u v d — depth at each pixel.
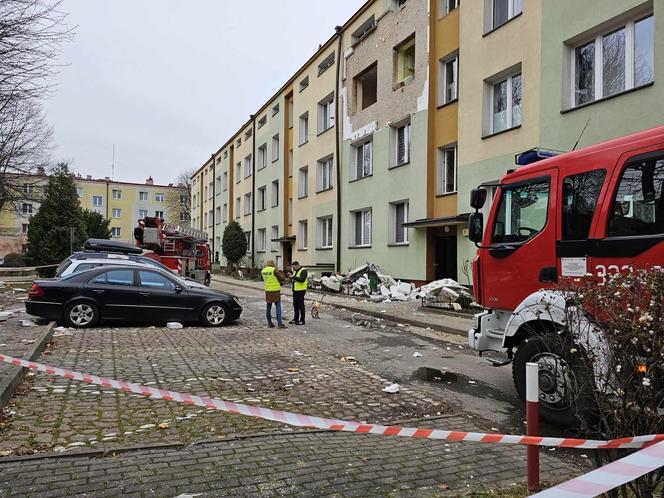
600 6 11.09
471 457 3.97
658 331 2.59
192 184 67.56
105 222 42.47
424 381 6.79
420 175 17.81
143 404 5.22
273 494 3.25
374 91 23.22
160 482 3.38
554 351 4.60
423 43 17.72
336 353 8.59
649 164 4.31
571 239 4.92
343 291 19.47
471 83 15.16
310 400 5.64
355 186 22.36
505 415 5.29
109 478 3.43
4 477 3.42
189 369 7.02
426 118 17.53
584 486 1.89
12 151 17.94
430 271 17.52
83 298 10.48
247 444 4.14
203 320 11.41
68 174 31.00
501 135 13.99
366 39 21.59
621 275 3.06
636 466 2.01
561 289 3.66
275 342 9.52
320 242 26.55
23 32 8.56
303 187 29.09
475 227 6.09
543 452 4.21
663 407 2.64
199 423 4.66
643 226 4.30
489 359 5.76
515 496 3.25
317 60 26.55
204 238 26.42
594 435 3.25
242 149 41.66
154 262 13.73
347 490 3.33
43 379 6.09
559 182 5.11
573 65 12.12
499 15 14.48
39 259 29.53
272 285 11.64
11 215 56.41
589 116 11.33
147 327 10.97
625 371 2.71
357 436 4.43
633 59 10.72
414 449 4.12
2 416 4.71
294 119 29.95
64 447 3.99
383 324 12.46
